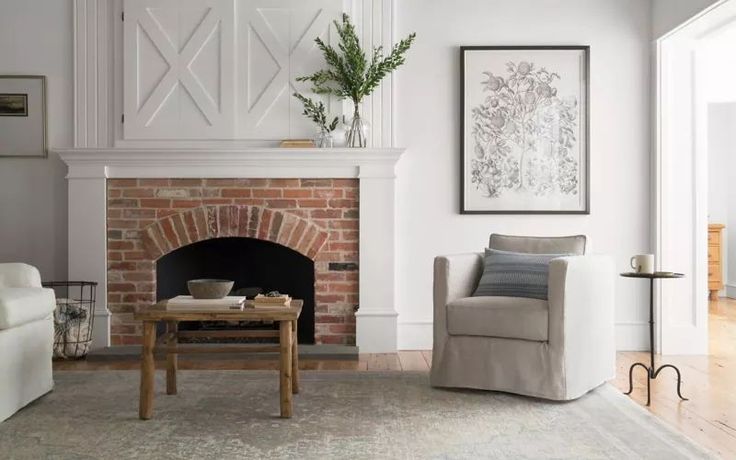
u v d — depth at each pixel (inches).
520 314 142.4
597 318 152.4
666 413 136.0
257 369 175.8
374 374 167.8
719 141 344.2
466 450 110.8
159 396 146.0
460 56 201.6
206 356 191.9
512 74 202.4
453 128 203.5
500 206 202.8
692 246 199.9
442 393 149.0
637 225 203.9
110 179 197.5
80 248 196.5
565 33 203.6
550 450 111.0
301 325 212.7
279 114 199.8
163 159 195.0
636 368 178.1
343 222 198.1
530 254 161.3
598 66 203.6
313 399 143.6
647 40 203.0
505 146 202.5
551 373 140.3
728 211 341.4
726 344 213.8
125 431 121.0
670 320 199.6
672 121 199.5
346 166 197.0
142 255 197.3
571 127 202.5
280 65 199.6
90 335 193.0
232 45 199.5
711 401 144.9
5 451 110.2
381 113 202.1
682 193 199.6
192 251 214.5
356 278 198.8
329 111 200.7
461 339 150.4
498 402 141.6
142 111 199.0
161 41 199.5
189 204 197.0
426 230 203.2
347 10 201.8
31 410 135.0
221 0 199.6
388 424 125.5
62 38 201.3
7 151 200.7
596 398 145.4
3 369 125.4
